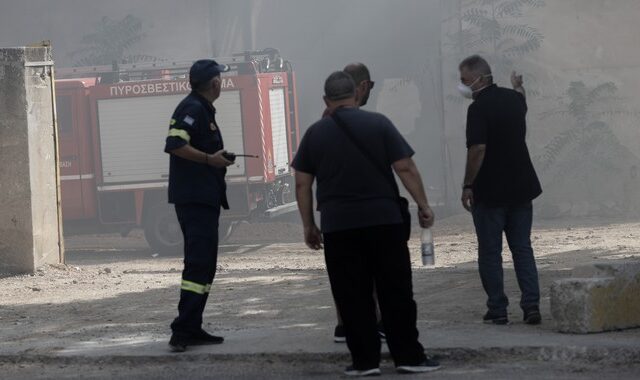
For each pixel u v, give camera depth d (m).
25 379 8.66
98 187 23.48
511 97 9.95
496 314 10.04
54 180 17.52
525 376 7.94
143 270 18.50
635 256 17.09
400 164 8.11
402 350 8.23
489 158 9.91
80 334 10.70
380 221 8.07
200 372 8.65
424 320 10.53
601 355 8.43
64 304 13.41
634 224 23.39
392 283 8.17
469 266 16.72
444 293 12.86
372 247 8.13
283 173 24.45
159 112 23.41
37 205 16.95
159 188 23.41
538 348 8.56
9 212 16.70
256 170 23.38
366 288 8.21
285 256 21.42
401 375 8.17
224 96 23.41
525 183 9.94
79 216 23.52
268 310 12.11
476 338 9.09
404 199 8.27
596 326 9.15
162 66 24.61
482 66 9.93
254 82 23.36
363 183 8.09
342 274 8.17
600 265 9.50
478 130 9.80
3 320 12.12
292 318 11.38
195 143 9.36
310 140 8.26
